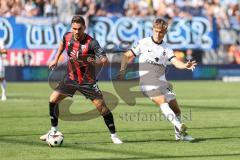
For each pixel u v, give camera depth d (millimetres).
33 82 78312
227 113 44781
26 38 78125
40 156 26719
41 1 80125
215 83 79250
